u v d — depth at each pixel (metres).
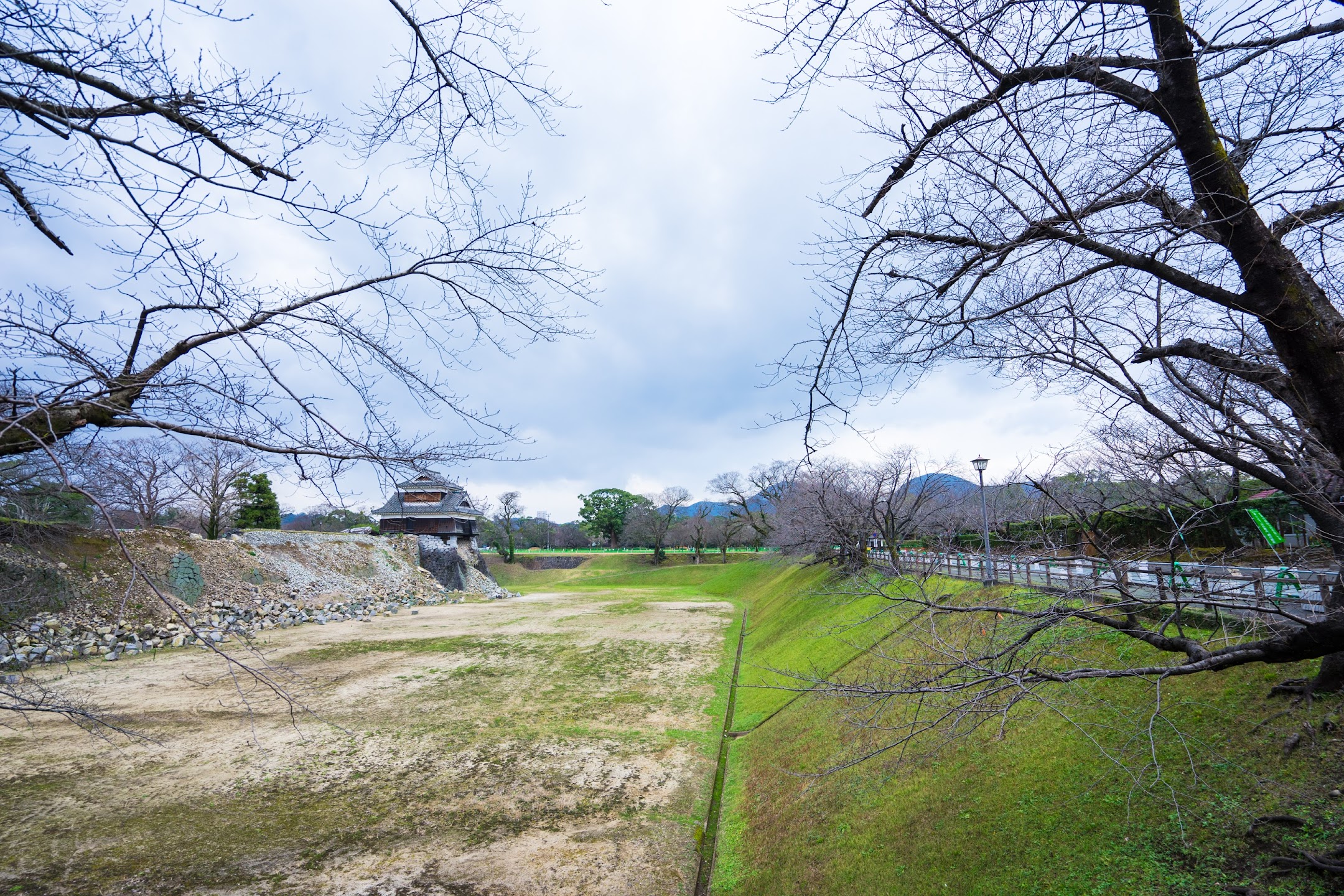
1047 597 6.33
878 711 7.86
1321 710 7.82
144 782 14.64
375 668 26.28
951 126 4.47
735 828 12.97
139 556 32.50
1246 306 4.40
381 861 11.38
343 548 51.41
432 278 4.36
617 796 14.11
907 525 22.39
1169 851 7.33
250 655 27.33
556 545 121.00
